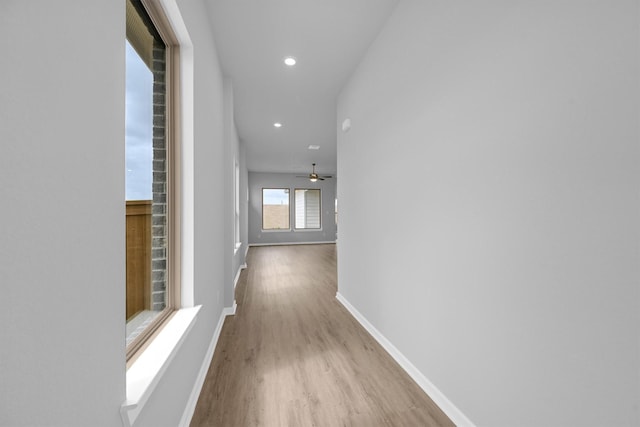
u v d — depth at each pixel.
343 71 3.12
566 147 0.97
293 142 6.24
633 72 0.80
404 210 2.07
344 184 3.49
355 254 3.12
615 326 0.85
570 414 0.97
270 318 3.08
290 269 5.90
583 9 0.91
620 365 0.84
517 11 1.15
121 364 0.78
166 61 1.55
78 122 0.60
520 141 1.14
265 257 7.59
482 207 1.34
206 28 2.05
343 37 2.51
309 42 2.57
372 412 1.60
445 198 1.61
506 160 1.21
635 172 0.80
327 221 11.32
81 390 0.60
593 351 0.91
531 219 1.10
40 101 0.50
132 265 1.21
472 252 1.41
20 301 0.46
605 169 0.87
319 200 11.34
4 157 0.43
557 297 1.01
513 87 1.17
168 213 1.54
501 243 1.24
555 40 1.00
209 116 2.14
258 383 1.86
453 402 1.55
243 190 6.35
